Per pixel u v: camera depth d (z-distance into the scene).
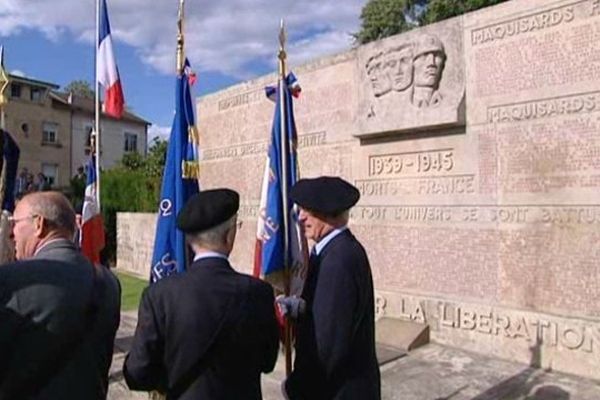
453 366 5.39
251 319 2.41
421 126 6.24
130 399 4.92
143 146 41.66
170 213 4.31
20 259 2.19
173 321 2.31
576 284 5.03
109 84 6.13
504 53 5.62
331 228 2.85
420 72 6.27
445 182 6.15
